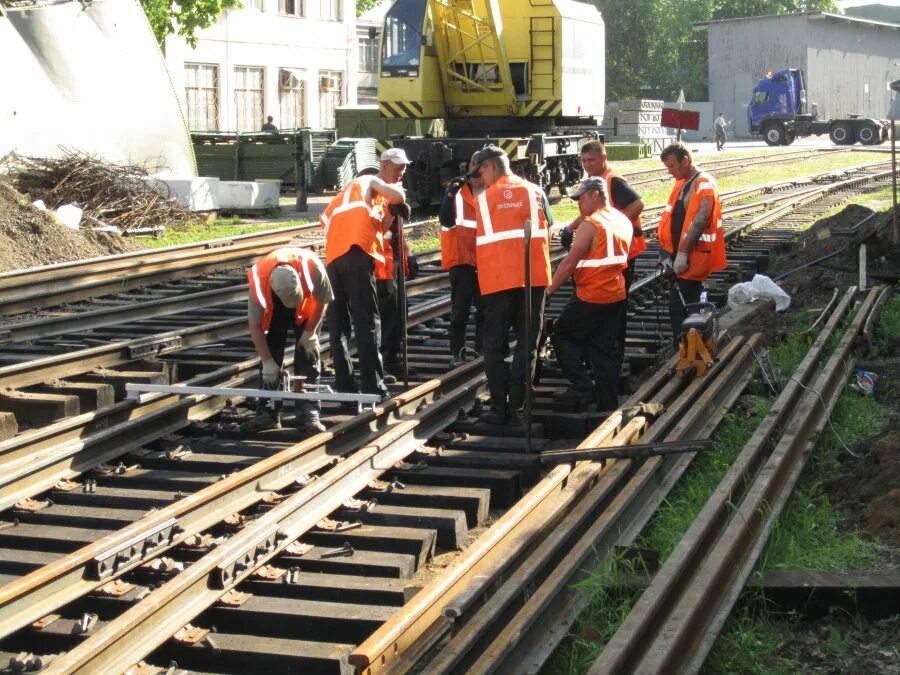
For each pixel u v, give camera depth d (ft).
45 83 72.59
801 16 234.79
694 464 23.54
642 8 263.49
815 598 16.88
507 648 14.20
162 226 66.90
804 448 23.35
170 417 25.21
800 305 42.42
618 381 28.68
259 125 137.18
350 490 21.21
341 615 16.44
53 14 73.26
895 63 265.54
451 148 76.74
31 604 15.74
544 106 80.53
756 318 38.50
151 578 17.54
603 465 21.95
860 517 20.49
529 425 24.23
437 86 79.92
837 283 44.86
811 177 107.55
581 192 26.86
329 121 149.59
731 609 15.76
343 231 26.08
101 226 63.10
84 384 28.04
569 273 26.21
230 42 130.31
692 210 30.07
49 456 21.57
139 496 21.13
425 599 15.19
